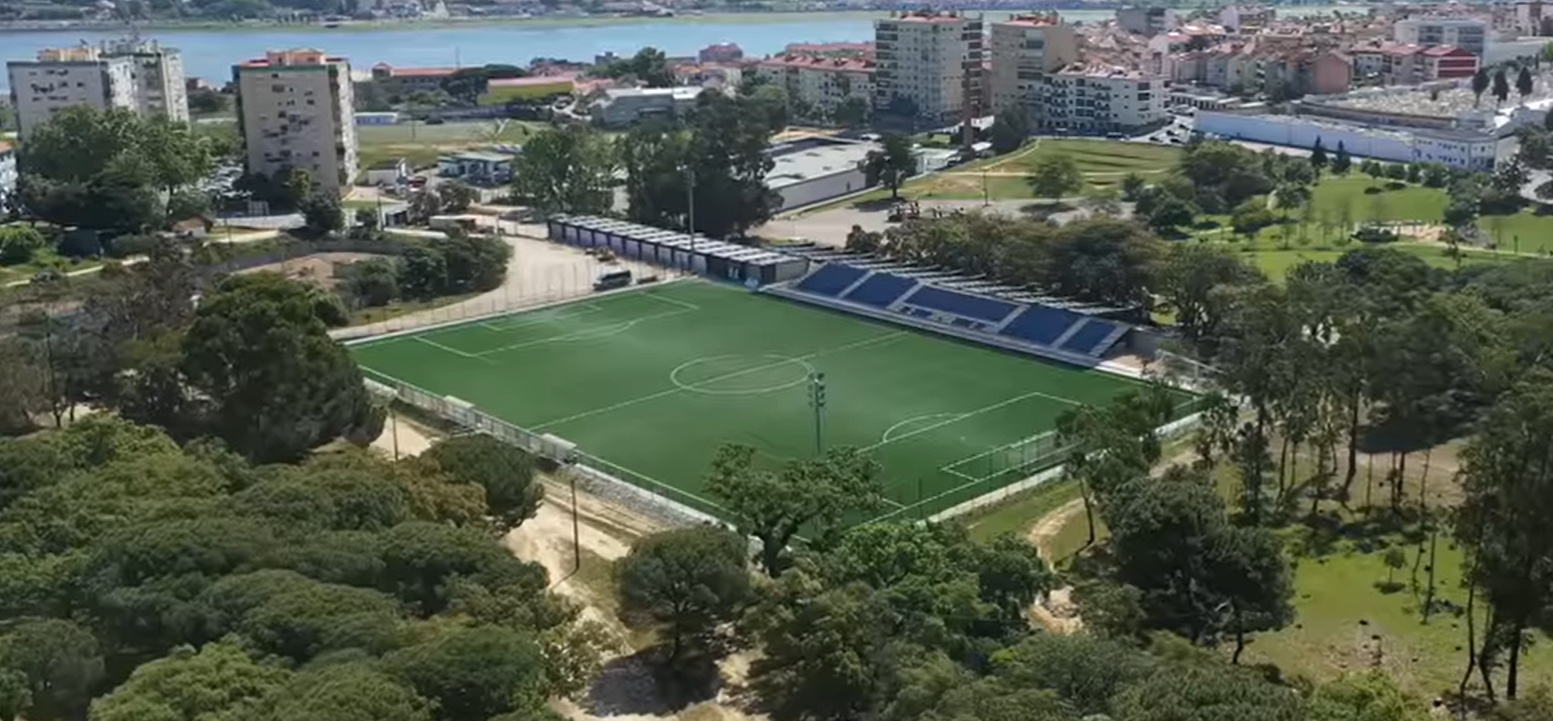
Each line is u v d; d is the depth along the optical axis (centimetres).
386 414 19400
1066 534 15962
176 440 17525
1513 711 11475
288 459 17375
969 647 11988
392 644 10181
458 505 14012
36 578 11688
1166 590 13562
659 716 11938
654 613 12838
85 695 10525
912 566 12875
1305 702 9444
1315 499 16488
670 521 16450
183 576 11138
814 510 14188
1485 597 12975
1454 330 18475
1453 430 18862
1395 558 15000
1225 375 18238
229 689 9338
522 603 11625
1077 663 10162
